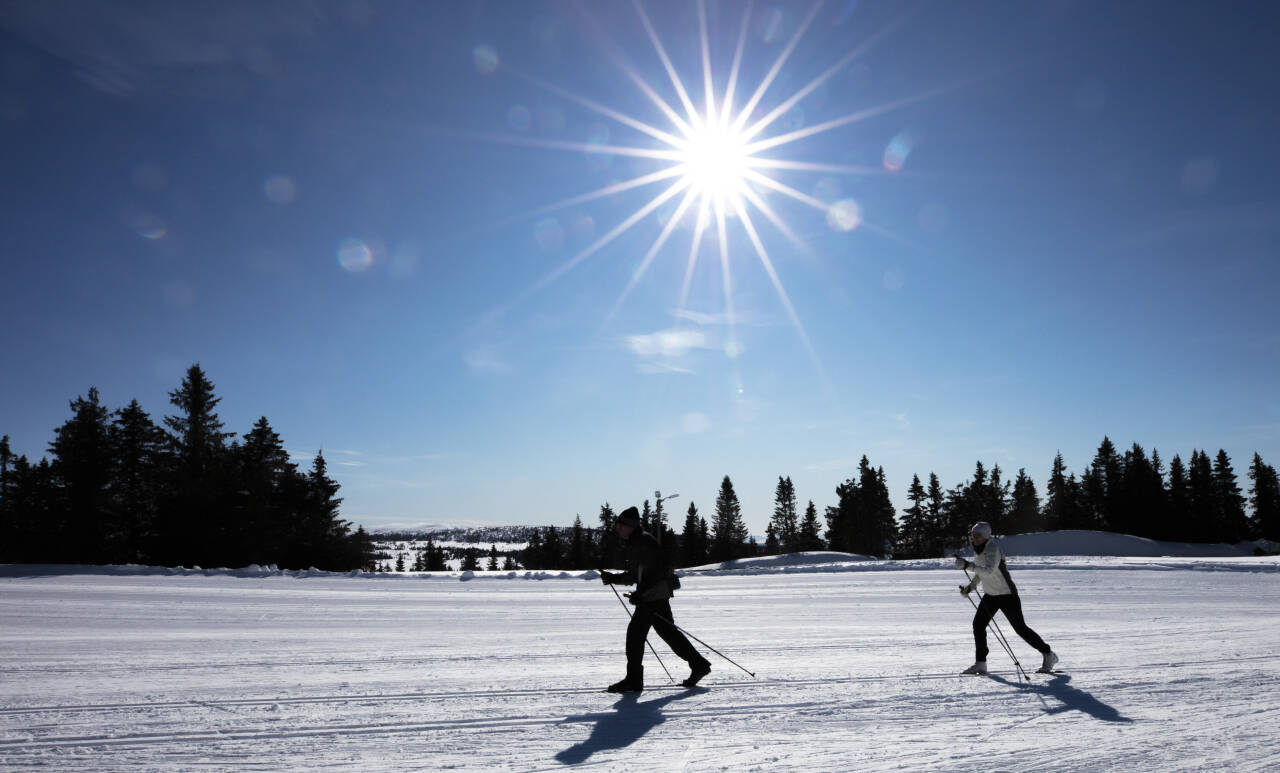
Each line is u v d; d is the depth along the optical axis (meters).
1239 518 83.50
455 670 7.81
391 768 4.16
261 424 51.12
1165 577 23.31
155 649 9.41
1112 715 5.47
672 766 4.21
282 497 50.53
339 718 5.40
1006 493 89.62
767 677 7.19
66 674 7.39
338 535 52.25
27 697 6.08
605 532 92.88
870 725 5.20
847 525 88.56
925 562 29.09
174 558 44.31
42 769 4.11
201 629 11.77
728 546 97.94
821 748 4.59
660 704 5.91
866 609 15.92
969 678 7.11
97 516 43.09
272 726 5.14
